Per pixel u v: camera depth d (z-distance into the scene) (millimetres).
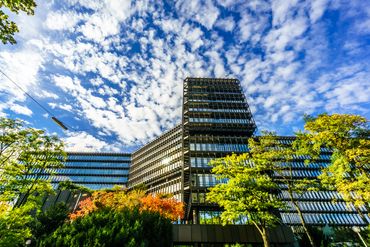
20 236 14820
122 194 27562
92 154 88812
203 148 39656
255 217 20953
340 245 25562
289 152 21969
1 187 20422
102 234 7117
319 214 57625
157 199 26484
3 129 20906
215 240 26141
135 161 83938
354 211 58281
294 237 26953
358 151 16969
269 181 21094
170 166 60156
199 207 30875
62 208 26812
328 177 19375
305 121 22281
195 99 49812
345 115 19375
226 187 21375
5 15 7656
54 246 6445
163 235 10375
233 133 43344
